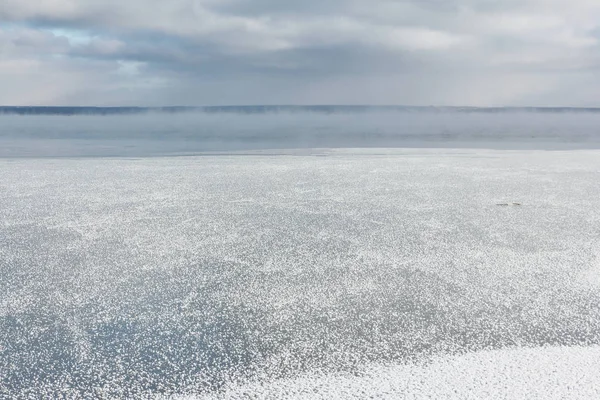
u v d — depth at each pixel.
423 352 2.56
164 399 2.16
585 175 8.55
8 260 4.11
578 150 13.77
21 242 4.62
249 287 3.49
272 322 2.93
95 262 4.05
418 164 10.19
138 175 8.71
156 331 2.82
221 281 3.61
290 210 5.88
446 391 2.17
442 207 6.01
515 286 3.49
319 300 3.25
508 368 2.38
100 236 4.81
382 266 3.92
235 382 2.29
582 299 3.25
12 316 3.04
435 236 4.76
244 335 2.77
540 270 3.81
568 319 2.95
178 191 7.11
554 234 4.82
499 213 5.70
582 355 2.50
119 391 2.23
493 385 2.22
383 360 2.47
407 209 5.91
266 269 3.86
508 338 2.71
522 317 2.98
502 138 19.75
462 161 10.76
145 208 6.01
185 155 12.73
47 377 2.35
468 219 5.42
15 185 7.65
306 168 9.57
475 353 2.54
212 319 2.98
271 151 13.88
